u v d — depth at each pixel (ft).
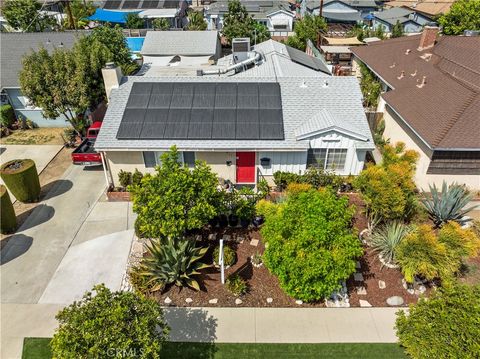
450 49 84.17
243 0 205.46
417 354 30.48
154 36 113.39
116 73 63.31
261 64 77.97
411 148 62.95
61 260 47.29
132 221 54.34
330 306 40.29
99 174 66.44
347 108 61.41
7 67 83.82
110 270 45.68
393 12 185.68
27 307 40.91
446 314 30.63
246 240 49.37
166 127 58.03
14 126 83.61
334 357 35.14
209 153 58.18
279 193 57.72
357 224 51.31
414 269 39.14
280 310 39.91
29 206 57.72
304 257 35.53
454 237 40.40
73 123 74.64
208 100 61.57
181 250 41.27
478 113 55.36
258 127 57.77
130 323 29.07
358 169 60.13
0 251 48.65
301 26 146.30
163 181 40.86
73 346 27.09
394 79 79.82
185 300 40.88
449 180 57.88
